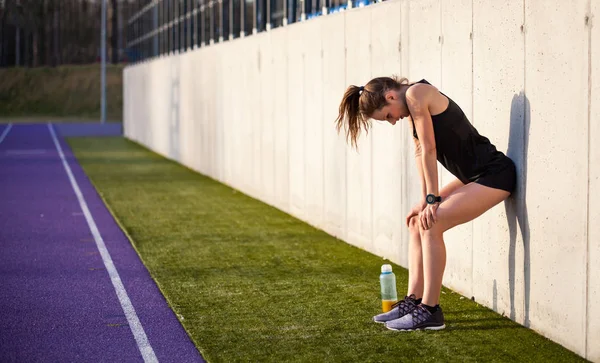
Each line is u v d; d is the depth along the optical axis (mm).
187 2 22797
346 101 6539
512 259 6535
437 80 7891
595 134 5332
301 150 12367
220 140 18312
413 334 6254
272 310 7090
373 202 9633
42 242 10805
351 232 10383
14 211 13797
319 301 7375
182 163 23484
